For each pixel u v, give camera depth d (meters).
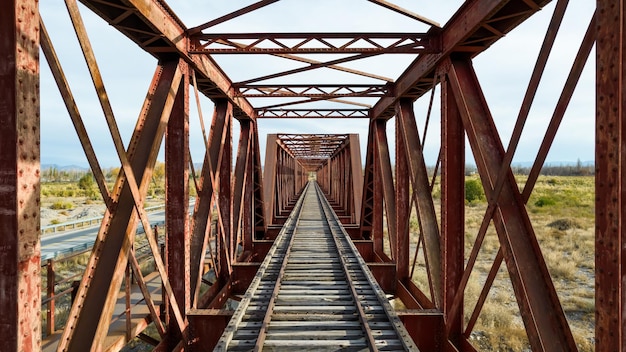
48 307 6.62
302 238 13.06
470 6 5.16
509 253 4.14
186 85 6.16
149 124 5.20
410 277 8.60
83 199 48.50
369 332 5.13
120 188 4.62
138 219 4.62
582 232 20.33
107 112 4.07
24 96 2.68
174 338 5.83
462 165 6.09
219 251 8.91
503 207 4.40
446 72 6.20
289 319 5.93
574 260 15.10
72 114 3.53
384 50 6.38
